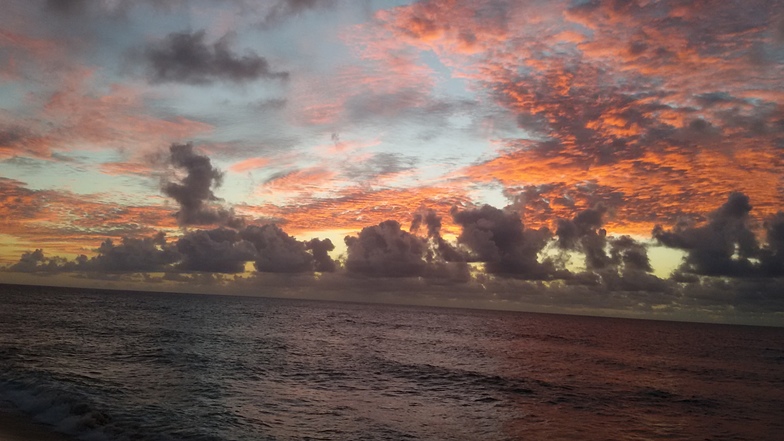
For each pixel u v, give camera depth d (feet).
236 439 53.88
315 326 254.68
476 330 300.40
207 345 141.79
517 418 73.31
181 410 64.90
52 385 73.31
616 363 155.22
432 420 69.46
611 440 63.31
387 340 199.11
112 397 69.51
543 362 148.15
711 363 170.30
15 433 51.24
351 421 65.77
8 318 189.26
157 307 351.05
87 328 171.01
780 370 156.97
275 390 83.05
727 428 73.00
